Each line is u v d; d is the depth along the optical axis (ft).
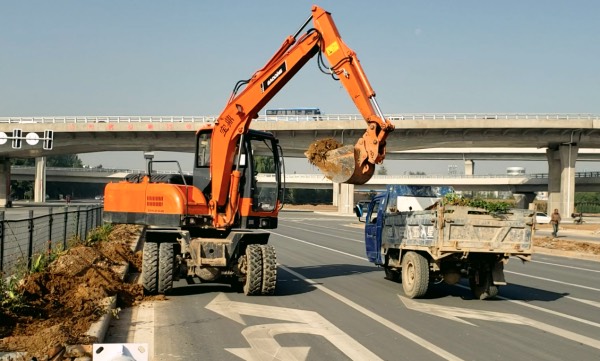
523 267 72.79
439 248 41.83
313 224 183.11
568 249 98.89
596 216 303.07
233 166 47.57
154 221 46.62
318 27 44.52
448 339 31.32
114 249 63.46
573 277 61.98
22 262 43.34
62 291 37.83
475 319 37.01
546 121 222.69
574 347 29.96
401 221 47.62
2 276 36.47
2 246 39.99
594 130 226.99
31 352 24.30
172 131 225.76
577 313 39.63
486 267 44.32
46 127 222.69
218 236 48.49
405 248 46.83
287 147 236.63
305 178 372.99
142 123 223.92
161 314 37.06
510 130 228.63
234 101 46.96
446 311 39.63
